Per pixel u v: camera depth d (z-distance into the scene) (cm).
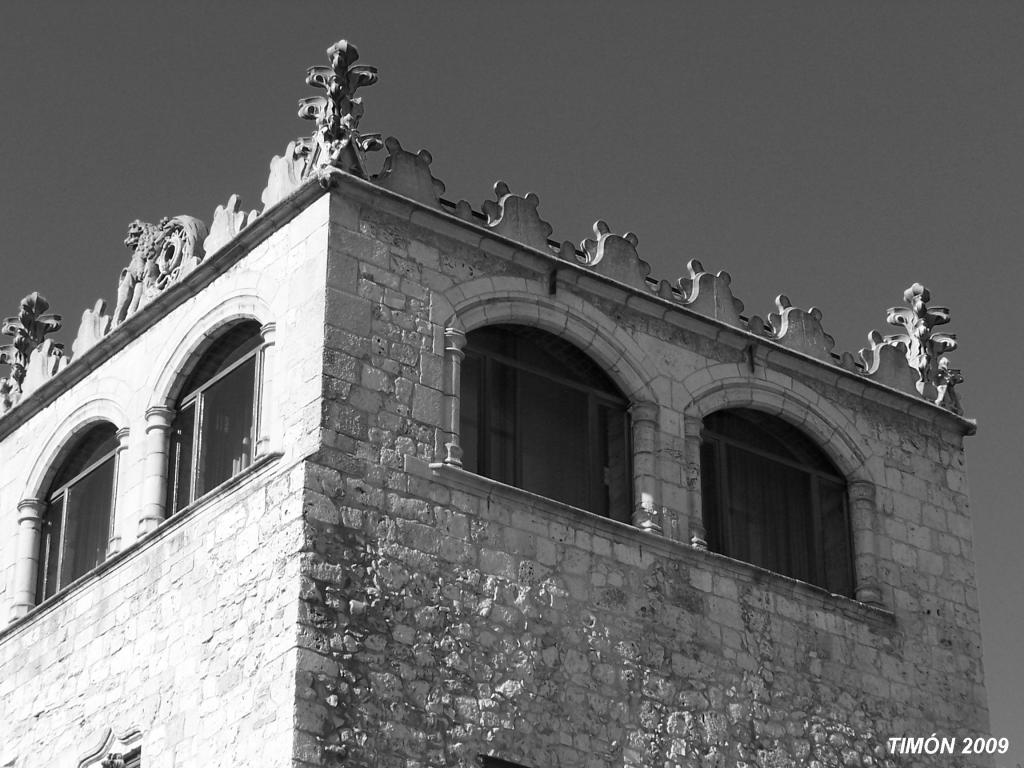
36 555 4359
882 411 4472
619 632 3903
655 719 3878
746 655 4044
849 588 4312
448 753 3634
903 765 4166
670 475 4109
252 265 3994
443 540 3772
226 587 3756
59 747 4025
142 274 4306
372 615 3647
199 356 4084
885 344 4538
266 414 3831
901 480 4434
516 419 4012
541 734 3741
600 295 4147
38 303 4681
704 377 4231
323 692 3550
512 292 4028
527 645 3788
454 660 3700
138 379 4188
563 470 4038
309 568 3619
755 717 4003
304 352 3803
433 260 3953
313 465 3684
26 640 4225
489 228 4041
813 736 4066
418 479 3784
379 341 3834
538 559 3862
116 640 3978
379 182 3931
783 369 4353
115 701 3928
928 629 4328
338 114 3953
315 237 3872
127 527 4075
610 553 3959
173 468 4072
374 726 3575
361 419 3766
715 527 4191
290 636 3575
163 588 3906
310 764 3491
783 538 4275
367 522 3703
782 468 4338
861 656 4206
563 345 4112
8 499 4456
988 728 4309
